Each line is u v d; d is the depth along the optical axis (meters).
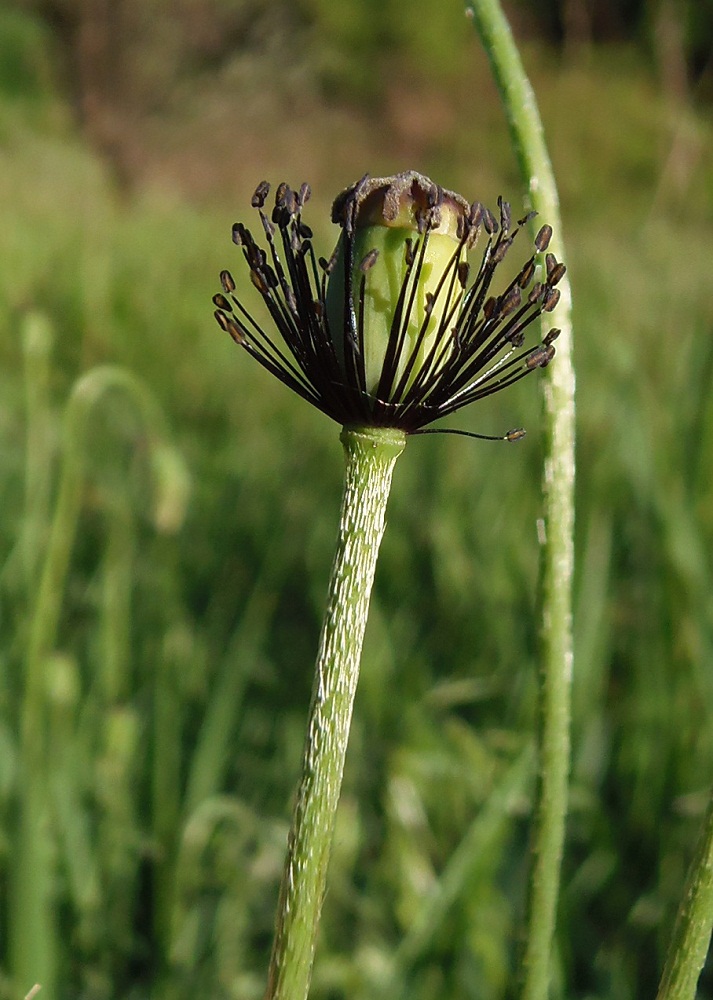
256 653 0.39
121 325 0.79
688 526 0.35
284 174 2.18
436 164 2.13
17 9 2.18
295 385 0.17
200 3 2.35
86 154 1.93
